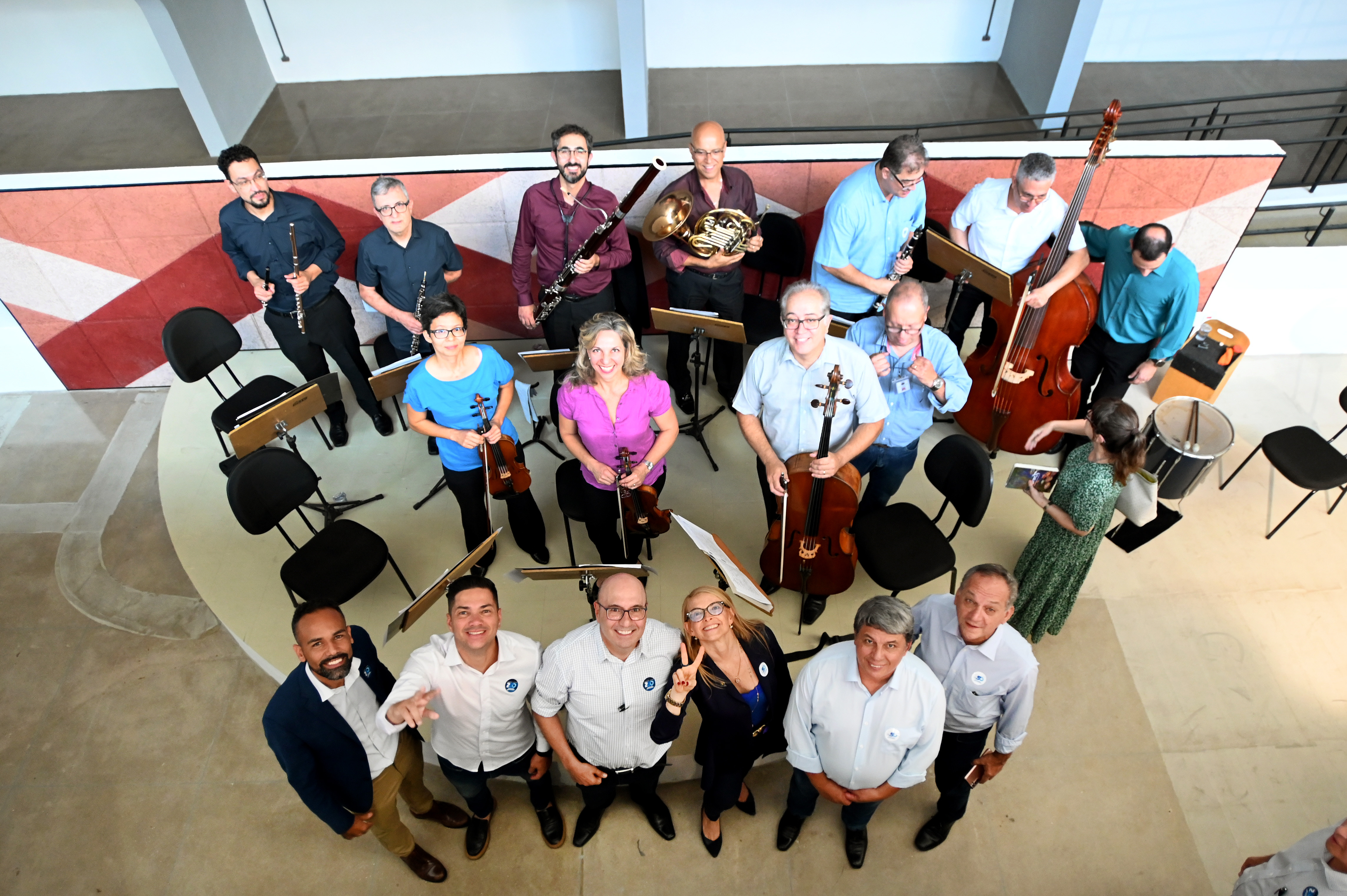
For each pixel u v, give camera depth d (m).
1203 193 4.75
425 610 2.85
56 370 5.37
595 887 3.14
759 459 3.75
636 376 3.19
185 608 4.18
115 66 9.05
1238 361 4.84
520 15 8.84
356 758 2.62
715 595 2.45
